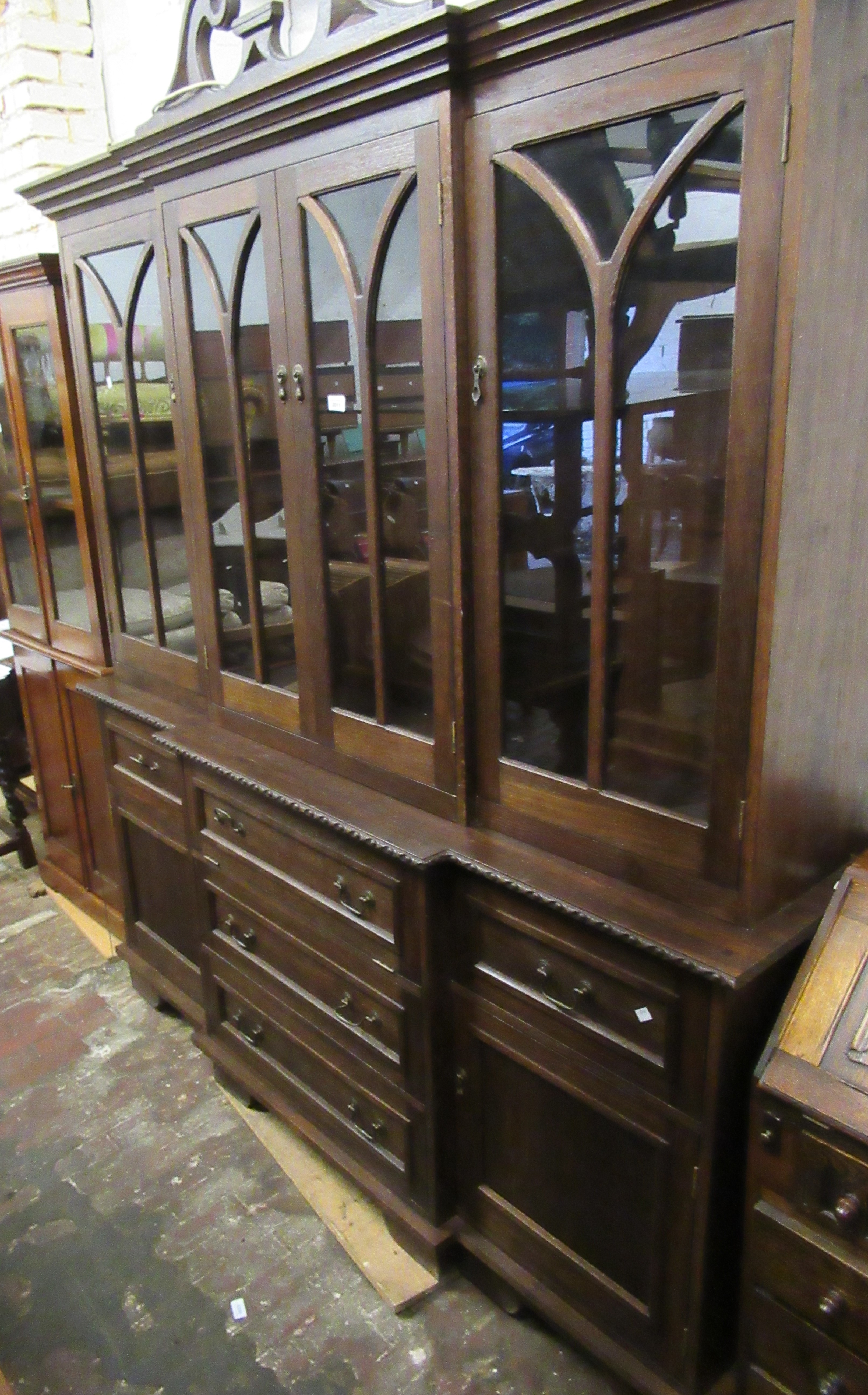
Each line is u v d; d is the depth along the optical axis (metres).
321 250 1.33
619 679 1.14
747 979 1.00
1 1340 1.46
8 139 2.59
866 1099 0.93
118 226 1.76
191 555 1.79
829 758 1.14
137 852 2.18
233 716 1.79
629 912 1.12
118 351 1.86
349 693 1.51
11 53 2.47
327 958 1.58
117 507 2.02
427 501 1.28
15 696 2.99
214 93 1.46
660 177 0.95
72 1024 2.20
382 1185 1.61
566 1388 1.37
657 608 1.09
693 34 0.90
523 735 1.28
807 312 0.90
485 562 1.25
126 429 1.91
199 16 1.49
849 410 1.00
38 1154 1.81
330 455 1.42
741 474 0.96
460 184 1.14
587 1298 1.34
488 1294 1.51
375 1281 1.52
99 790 2.41
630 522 1.09
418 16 1.15
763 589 0.97
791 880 1.13
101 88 2.57
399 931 1.41
